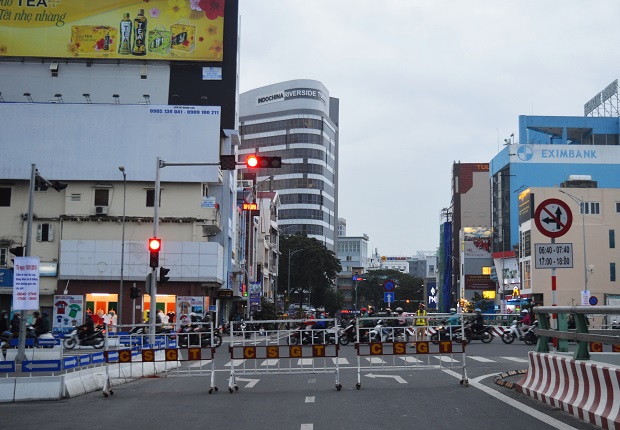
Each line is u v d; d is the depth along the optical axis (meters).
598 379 10.62
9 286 53.44
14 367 16.09
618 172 91.56
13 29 60.28
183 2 61.06
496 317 43.81
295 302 110.44
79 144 54.94
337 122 162.62
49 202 54.59
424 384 16.95
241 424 11.10
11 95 60.03
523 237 76.88
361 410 12.42
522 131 97.06
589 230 72.00
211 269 53.09
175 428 10.88
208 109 55.66
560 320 13.41
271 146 141.50
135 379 20.39
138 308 52.94
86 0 61.03
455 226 120.81
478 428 10.30
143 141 55.12
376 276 159.38
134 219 53.94
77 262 52.84
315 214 138.12
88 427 11.17
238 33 64.44
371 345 16.39
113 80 60.44
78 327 34.03
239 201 72.19
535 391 13.49
